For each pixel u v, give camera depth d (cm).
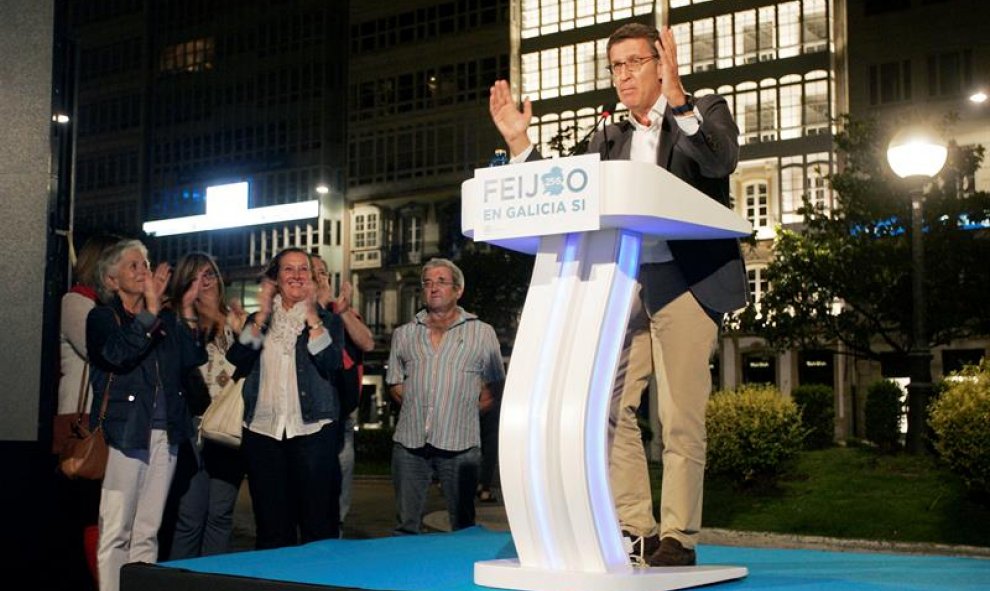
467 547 443
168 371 525
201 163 6162
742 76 4191
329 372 571
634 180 288
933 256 1947
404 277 5362
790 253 2131
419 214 5356
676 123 333
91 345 508
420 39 5353
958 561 418
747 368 4003
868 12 3891
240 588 336
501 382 644
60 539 582
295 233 5684
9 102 544
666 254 356
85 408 529
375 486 2119
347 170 5628
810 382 3847
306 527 562
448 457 612
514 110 369
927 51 3766
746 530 1157
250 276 5859
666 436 358
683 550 349
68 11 571
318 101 5678
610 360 311
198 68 6219
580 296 311
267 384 562
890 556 438
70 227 598
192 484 574
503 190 306
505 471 311
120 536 508
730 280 351
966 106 3675
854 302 2089
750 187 4150
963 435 1034
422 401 616
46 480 576
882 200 1998
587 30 4747
